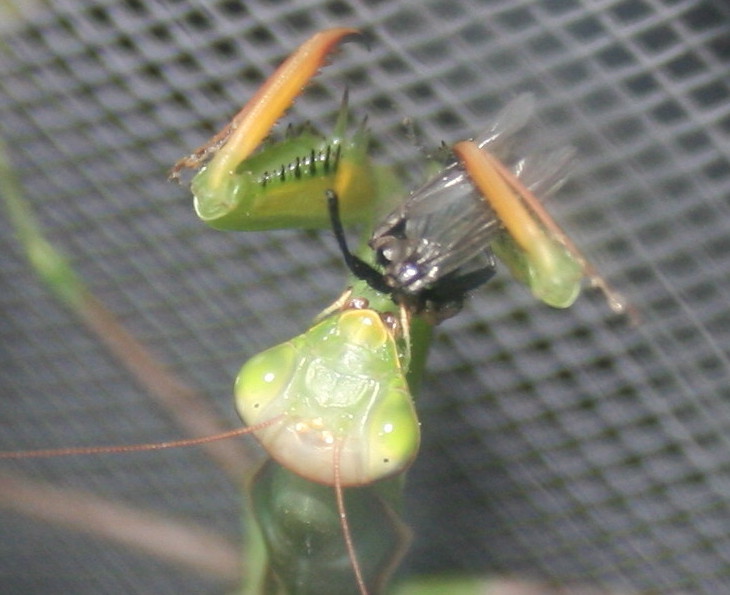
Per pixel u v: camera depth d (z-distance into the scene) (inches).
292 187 4.0
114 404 5.0
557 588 4.8
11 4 4.6
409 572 4.6
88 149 4.8
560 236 3.8
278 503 4.0
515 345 4.6
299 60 3.8
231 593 4.6
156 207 4.8
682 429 4.5
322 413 3.8
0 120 4.8
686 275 4.4
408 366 3.9
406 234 4.0
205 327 4.9
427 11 4.4
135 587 5.1
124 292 4.9
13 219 4.5
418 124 4.4
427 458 4.7
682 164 4.3
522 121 4.0
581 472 4.7
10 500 4.8
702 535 4.6
